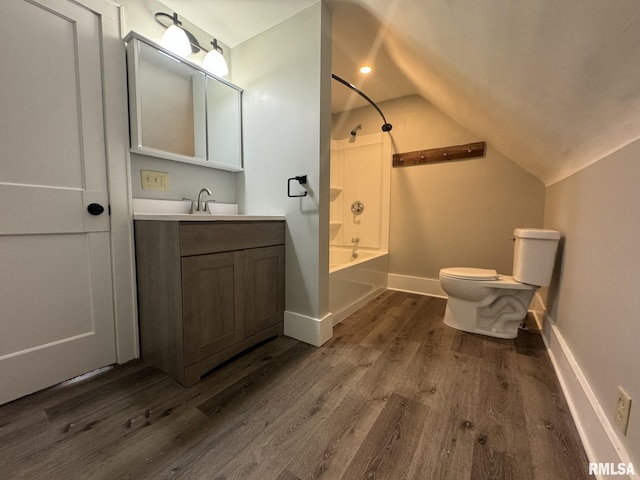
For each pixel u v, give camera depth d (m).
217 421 1.14
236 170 2.08
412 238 2.99
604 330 1.00
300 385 1.38
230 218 1.52
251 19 1.78
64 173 1.34
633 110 0.76
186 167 1.87
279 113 1.85
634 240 0.83
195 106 1.81
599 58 0.68
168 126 1.70
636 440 0.74
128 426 1.11
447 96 2.08
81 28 1.35
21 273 1.25
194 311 1.38
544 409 1.21
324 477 0.90
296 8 1.67
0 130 1.16
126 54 1.51
